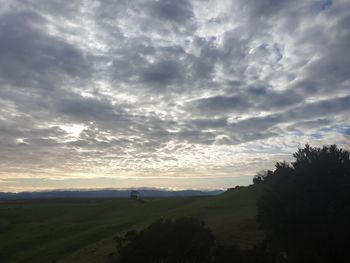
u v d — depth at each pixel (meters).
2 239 66.38
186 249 28.89
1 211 105.94
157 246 29.59
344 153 32.97
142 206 90.19
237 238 35.62
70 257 42.81
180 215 56.06
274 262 27.66
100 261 36.28
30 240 60.53
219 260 28.16
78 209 101.88
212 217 49.62
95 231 57.44
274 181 33.88
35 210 106.44
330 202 30.08
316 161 31.80
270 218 30.33
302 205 29.55
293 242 28.66
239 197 64.56
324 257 27.55
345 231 27.84
